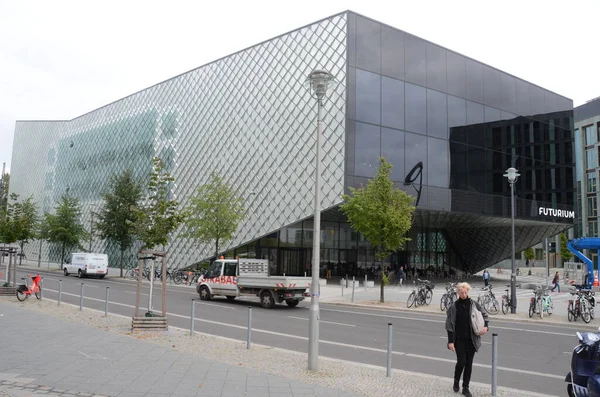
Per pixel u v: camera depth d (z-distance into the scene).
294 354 10.79
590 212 75.69
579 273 39.88
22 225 24.92
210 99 48.00
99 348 10.45
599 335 7.11
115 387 7.50
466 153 41.78
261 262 24.39
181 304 21.88
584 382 6.89
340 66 36.47
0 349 10.05
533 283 44.75
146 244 15.01
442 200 39.72
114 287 31.48
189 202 46.56
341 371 9.17
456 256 55.97
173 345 11.32
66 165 73.56
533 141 47.03
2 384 7.46
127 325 14.38
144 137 56.78
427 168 39.22
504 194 43.94
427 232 52.56
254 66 43.66
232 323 16.22
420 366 10.34
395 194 25.78
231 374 8.47
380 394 7.59
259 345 12.01
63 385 7.54
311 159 37.56
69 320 14.84
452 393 7.80
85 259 41.56
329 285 38.50
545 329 17.38
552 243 86.12
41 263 72.94
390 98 37.91
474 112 42.94
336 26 37.25
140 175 56.25
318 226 9.77
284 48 41.03
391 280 44.81
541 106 48.47
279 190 39.53
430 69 40.56
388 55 38.25
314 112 37.84
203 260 45.56
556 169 48.50
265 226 40.12
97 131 67.25
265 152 41.19
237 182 43.19
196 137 48.84
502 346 13.28
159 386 7.60
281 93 40.59
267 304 21.42
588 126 76.94
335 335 14.34
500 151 44.28
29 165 82.56
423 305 24.30
